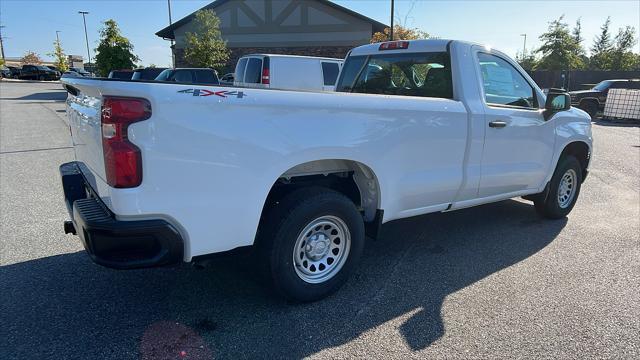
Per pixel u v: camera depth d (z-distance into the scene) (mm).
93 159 3105
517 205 6570
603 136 14609
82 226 2820
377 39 27125
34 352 2912
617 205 6672
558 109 5113
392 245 4918
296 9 28844
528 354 3012
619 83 20875
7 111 17797
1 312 3373
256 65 12281
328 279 3615
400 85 4910
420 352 3008
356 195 4012
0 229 5082
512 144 4797
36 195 6441
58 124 14141
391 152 3725
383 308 3564
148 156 2660
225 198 2959
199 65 26484
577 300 3732
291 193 3445
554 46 34469
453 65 4391
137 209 2701
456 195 4426
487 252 4754
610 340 3184
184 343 3049
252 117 2969
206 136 2812
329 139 3312
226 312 3447
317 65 12352
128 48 26672
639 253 4766
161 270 4117
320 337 3154
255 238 3373
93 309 3443
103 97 2672
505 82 4863
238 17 29672
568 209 5957
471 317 3451
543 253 4742
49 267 4137
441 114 4020
